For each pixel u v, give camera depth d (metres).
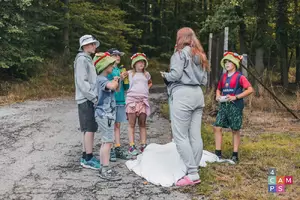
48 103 9.97
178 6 27.70
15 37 11.22
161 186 3.79
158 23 26.75
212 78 9.38
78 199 3.46
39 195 3.54
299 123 7.39
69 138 5.84
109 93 4.02
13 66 12.10
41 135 6.02
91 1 18.39
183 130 3.81
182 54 3.73
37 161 4.60
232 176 4.02
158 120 7.57
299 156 4.80
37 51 13.63
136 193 3.61
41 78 12.88
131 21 24.91
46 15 13.31
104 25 16.73
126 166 4.44
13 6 11.21
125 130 6.48
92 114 4.20
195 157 3.87
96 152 5.00
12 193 3.58
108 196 3.53
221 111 4.62
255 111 8.62
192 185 3.78
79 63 4.03
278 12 15.70
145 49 25.78
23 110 8.55
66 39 15.06
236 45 17.70
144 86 4.91
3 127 6.59
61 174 4.13
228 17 14.49
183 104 3.77
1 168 4.31
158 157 4.25
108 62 3.97
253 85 9.70
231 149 5.13
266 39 14.49
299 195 3.54
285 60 15.86
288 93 11.58
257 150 5.10
